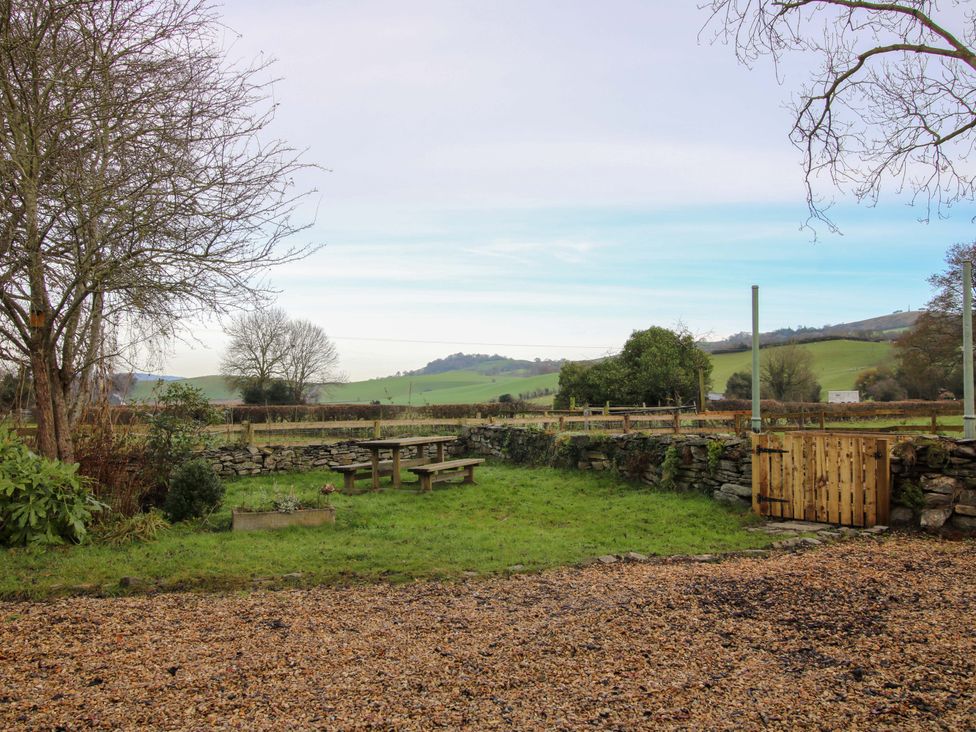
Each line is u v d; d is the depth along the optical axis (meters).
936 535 8.00
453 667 4.27
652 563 7.15
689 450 11.17
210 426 14.40
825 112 8.62
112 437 10.48
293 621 5.23
